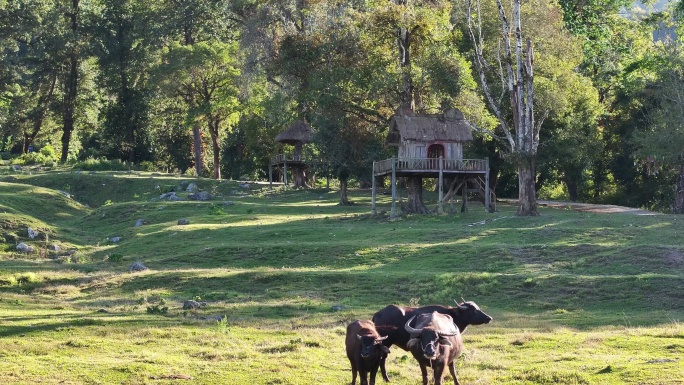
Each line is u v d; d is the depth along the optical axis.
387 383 17.42
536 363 19.12
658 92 65.81
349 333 16.83
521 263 36.94
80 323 25.61
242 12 86.50
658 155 62.03
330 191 78.94
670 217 48.28
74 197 80.75
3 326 24.81
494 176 69.56
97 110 105.81
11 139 118.38
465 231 45.12
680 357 18.72
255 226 52.09
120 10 99.19
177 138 104.00
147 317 27.39
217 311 29.53
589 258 36.66
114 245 51.34
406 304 31.23
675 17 80.94
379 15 57.50
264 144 86.38
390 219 53.41
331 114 62.38
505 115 65.69
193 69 84.50
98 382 17.88
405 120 55.25
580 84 67.94
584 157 70.00
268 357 20.50
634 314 28.20
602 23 80.88
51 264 43.94
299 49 62.62
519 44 51.03
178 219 59.81
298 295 33.12
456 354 16.56
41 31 98.25
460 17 64.81
